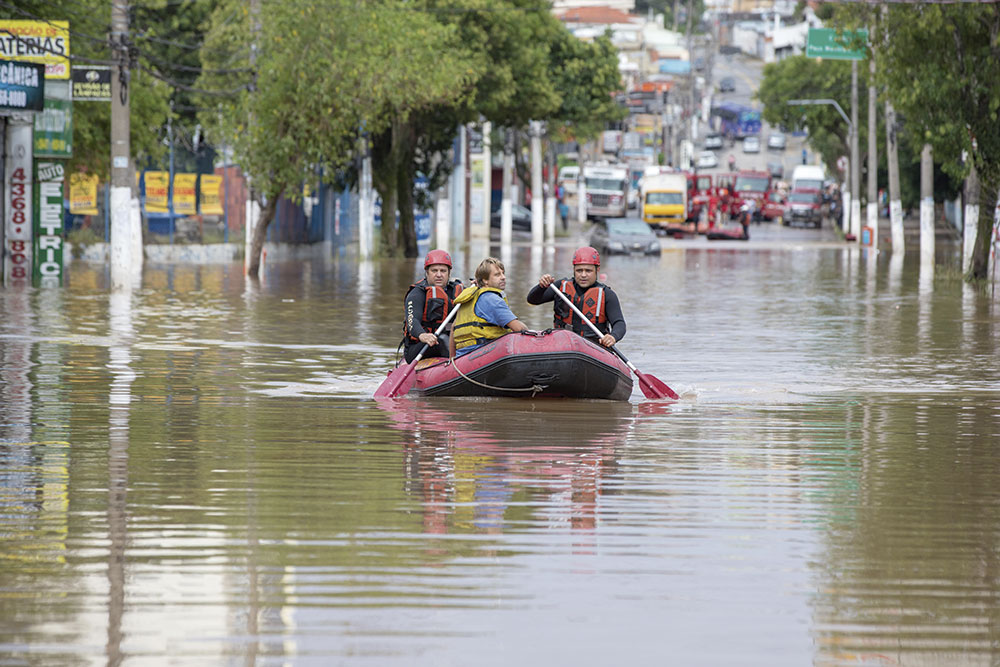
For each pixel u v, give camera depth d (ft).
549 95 546.26
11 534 74.02
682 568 68.44
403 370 132.36
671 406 129.08
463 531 75.46
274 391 135.95
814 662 55.42
